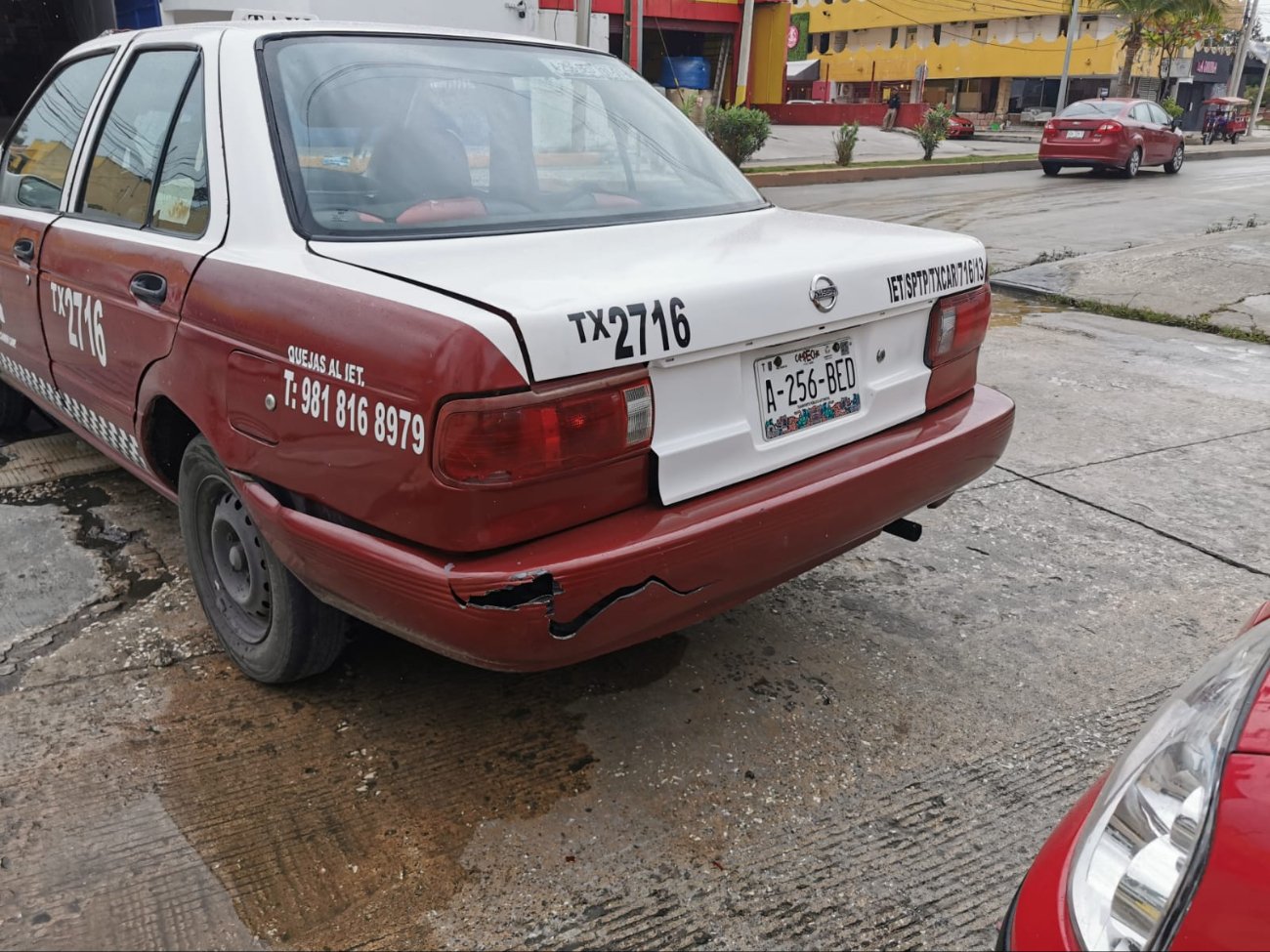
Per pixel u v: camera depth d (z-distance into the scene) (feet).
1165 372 21.18
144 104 10.41
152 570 11.89
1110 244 36.58
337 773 8.55
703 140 11.57
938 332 9.58
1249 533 13.67
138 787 8.32
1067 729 9.44
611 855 7.75
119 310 9.83
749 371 7.97
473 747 8.95
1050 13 150.92
